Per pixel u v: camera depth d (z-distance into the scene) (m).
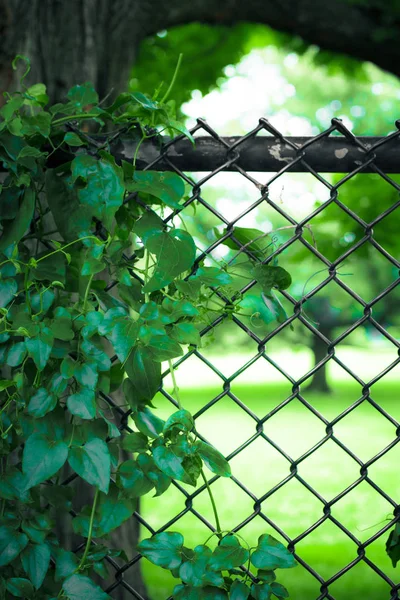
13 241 1.32
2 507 1.32
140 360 1.27
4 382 1.28
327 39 4.43
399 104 19.83
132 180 1.31
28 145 1.31
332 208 6.61
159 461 1.28
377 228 6.57
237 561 1.31
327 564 5.55
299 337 25.58
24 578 1.34
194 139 1.37
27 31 2.85
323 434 14.65
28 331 1.26
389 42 4.42
